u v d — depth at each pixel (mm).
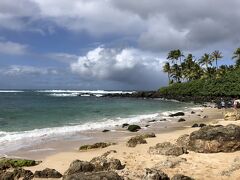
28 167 16828
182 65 126375
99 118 43500
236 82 92375
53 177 14281
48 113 50406
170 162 15234
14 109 57969
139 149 19875
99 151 20844
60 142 24703
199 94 100875
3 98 106188
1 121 38969
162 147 18406
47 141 25078
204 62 121875
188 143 18391
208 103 80250
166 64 127562
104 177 11344
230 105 63375
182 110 58062
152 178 12367
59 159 18766
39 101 89062
